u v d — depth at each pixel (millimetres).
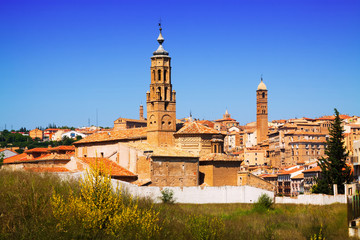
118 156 108250
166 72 117562
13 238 50688
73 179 72125
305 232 72500
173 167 104062
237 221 79250
